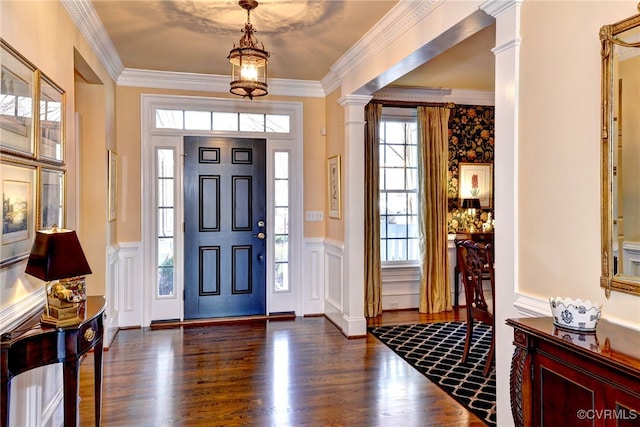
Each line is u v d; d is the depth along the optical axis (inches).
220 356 152.6
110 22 132.4
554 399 58.8
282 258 208.4
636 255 60.0
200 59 169.2
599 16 65.2
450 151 226.5
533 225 77.7
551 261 73.9
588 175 67.1
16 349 70.4
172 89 191.9
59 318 76.6
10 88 74.5
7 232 74.2
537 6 76.7
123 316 187.0
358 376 135.1
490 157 231.8
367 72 154.0
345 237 179.6
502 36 84.4
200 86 194.4
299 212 208.1
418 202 218.1
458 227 227.1
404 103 214.4
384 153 222.7
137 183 188.9
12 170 75.9
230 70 183.9
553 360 58.9
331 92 198.8
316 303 210.7
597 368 52.2
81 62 131.6
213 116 198.5
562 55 71.6
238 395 121.6
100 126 159.5
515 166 81.5
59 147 101.5
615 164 62.4
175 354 154.4
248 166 202.4
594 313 59.6
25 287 83.8
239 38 145.4
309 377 134.4
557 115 72.6
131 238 188.5
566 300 61.8
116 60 166.2
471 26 101.0
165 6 121.3
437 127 216.4
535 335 61.1
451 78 198.7
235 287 202.2
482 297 135.7
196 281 197.3
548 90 74.4
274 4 119.6
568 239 70.7
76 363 76.4
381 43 139.6
